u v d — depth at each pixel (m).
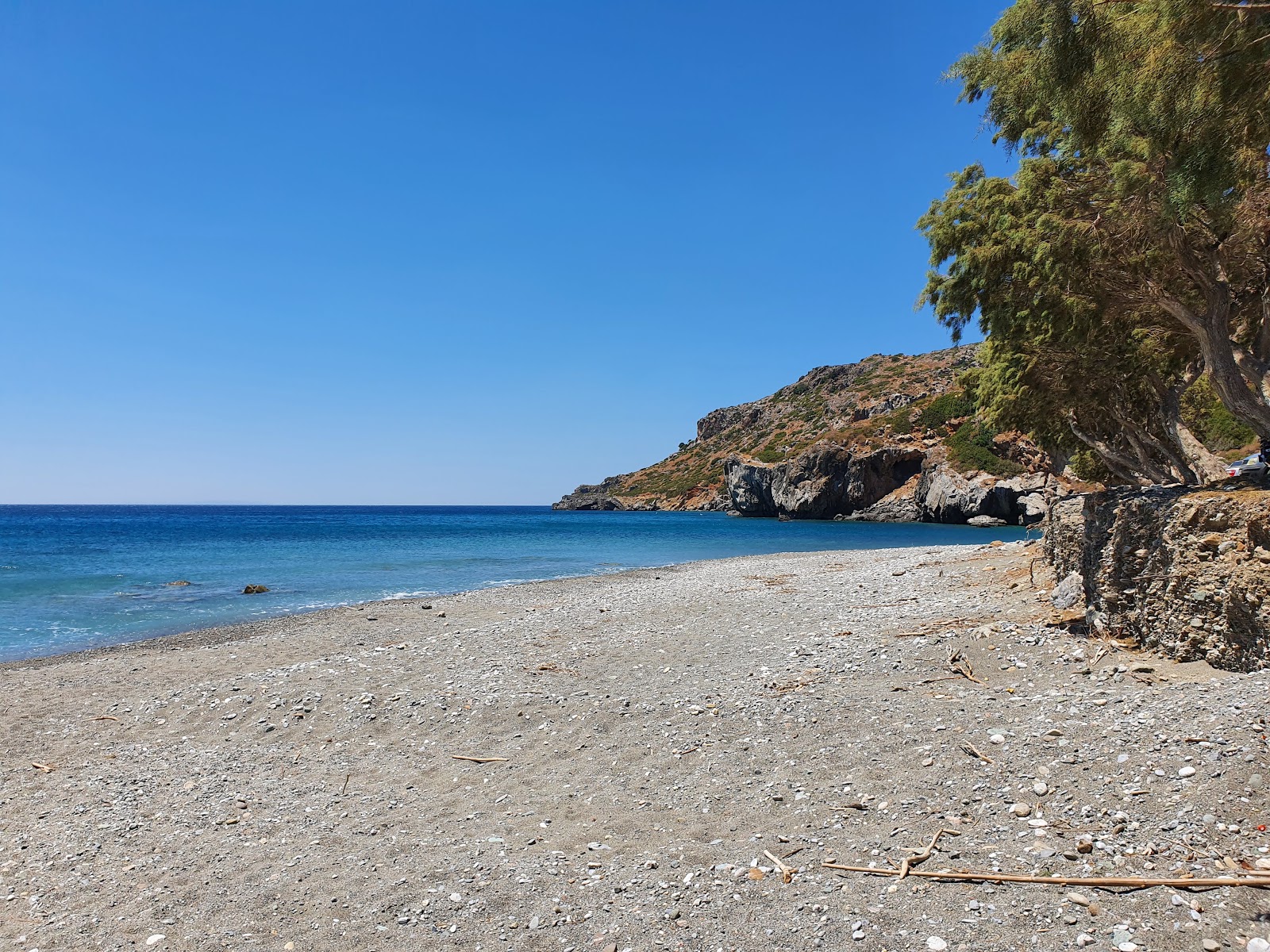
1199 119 7.76
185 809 8.34
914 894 5.49
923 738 8.45
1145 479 20.12
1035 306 13.81
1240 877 4.99
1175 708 7.63
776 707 10.24
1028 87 9.52
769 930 5.27
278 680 13.52
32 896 6.45
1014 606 14.40
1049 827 6.15
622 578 31.94
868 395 152.25
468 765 9.53
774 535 72.31
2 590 31.31
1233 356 11.45
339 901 6.14
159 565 42.78
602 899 5.91
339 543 64.50
